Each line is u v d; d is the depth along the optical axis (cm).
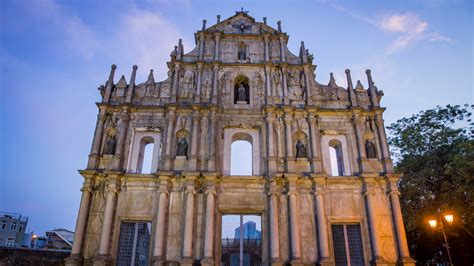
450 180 3606
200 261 2581
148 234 2783
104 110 3133
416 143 3928
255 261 2867
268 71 3388
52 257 3531
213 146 2988
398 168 4022
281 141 3088
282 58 3506
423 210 3650
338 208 2853
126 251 2709
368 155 3095
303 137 3152
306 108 3173
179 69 3400
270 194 2802
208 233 2644
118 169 2880
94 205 2792
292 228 2684
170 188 2848
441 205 3484
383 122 3209
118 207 2792
